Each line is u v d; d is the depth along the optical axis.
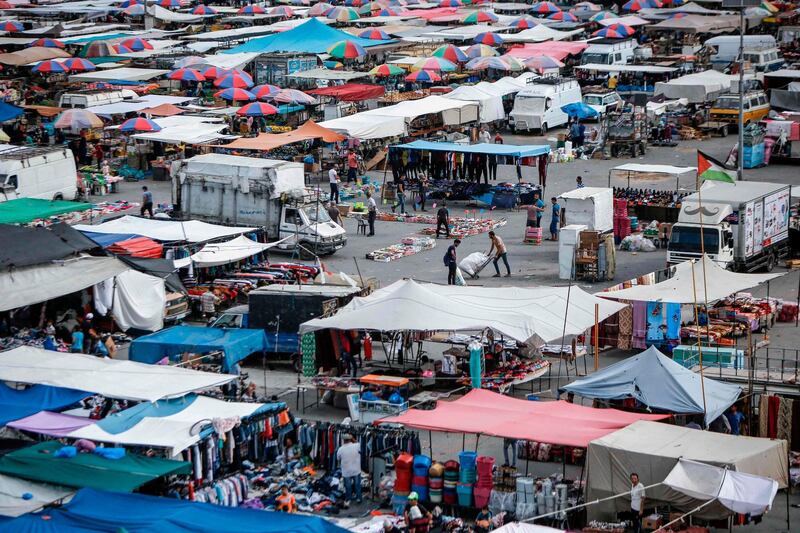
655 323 48.16
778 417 39.00
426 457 36.19
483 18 132.62
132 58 118.12
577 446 34.47
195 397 39.59
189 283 56.31
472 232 68.94
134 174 84.25
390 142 87.38
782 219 60.91
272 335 47.81
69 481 33.12
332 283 51.47
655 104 96.44
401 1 152.50
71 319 50.53
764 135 84.88
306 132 80.25
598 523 33.53
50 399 39.19
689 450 33.75
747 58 112.81
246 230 61.94
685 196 63.19
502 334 43.12
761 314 50.94
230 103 99.75
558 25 136.75
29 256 50.19
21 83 111.56
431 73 104.25
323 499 36.59
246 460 38.81
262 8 147.50
